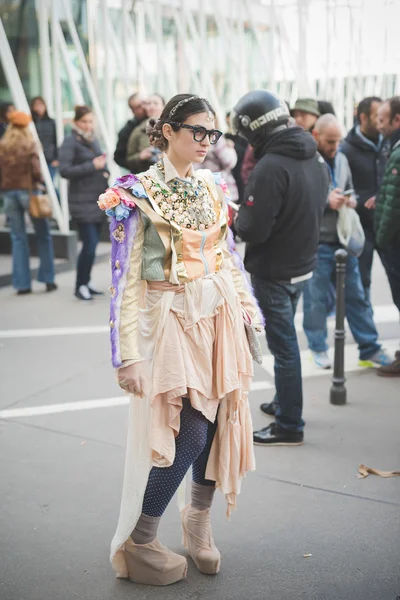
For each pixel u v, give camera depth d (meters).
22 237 8.92
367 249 6.49
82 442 4.60
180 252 2.85
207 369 2.91
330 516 3.67
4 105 11.30
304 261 4.32
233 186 8.61
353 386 5.61
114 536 3.16
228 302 2.96
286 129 4.18
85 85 12.41
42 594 3.06
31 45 11.90
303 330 6.71
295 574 3.18
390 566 3.22
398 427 4.80
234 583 3.12
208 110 2.82
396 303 5.96
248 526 3.59
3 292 9.22
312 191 4.23
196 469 3.19
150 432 2.85
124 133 8.30
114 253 2.82
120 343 2.80
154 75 13.60
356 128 6.41
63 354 6.54
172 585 3.11
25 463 4.30
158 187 2.83
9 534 3.52
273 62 15.34
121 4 12.77
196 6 14.34
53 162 10.90
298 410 4.48
